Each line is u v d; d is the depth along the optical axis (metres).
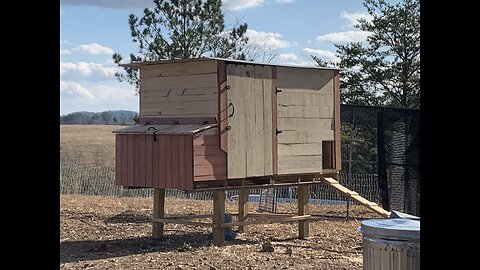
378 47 30.34
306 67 13.90
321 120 14.27
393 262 6.31
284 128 13.58
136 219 16.48
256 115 13.09
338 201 20.39
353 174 20.23
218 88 12.46
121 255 11.80
